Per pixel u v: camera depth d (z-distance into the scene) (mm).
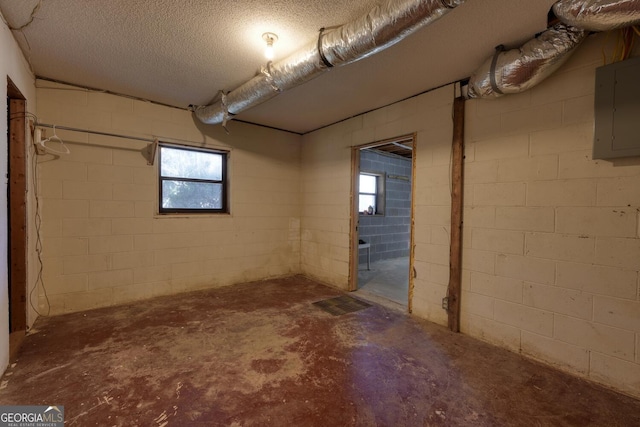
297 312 3049
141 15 1861
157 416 1540
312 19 1895
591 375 1923
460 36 2037
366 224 5805
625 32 1773
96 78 2787
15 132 2373
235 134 4004
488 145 2455
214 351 2217
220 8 1795
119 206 3184
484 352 2277
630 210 1786
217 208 3980
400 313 3074
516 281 2281
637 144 1729
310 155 4539
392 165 6293
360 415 1577
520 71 2025
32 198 2627
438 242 2820
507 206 2336
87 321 2727
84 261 3006
